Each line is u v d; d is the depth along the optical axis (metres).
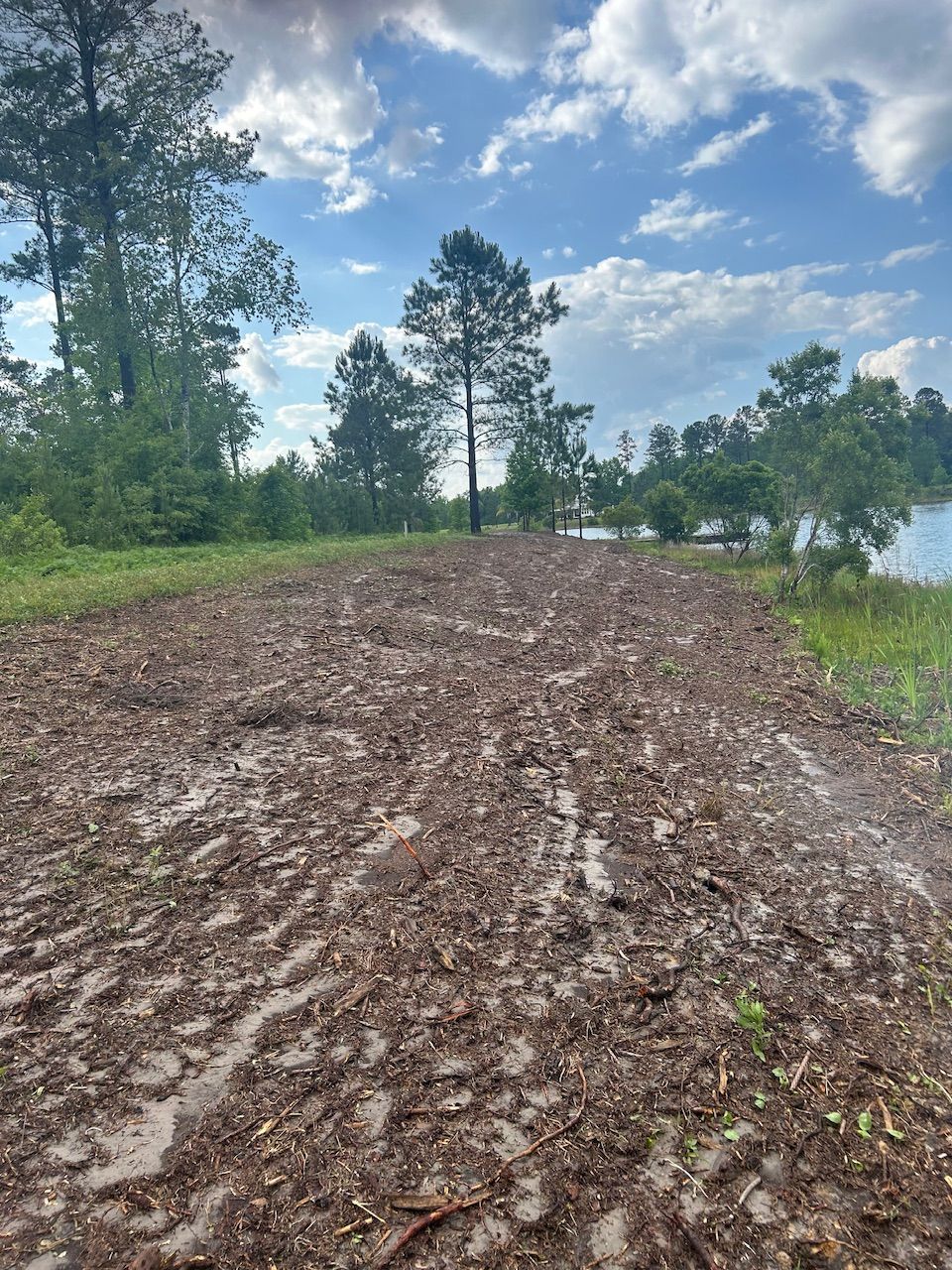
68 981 2.82
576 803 4.58
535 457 43.22
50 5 20.59
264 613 9.48
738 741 5.83
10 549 14.30
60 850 3.72
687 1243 1.93
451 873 3.66
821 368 13.73
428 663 7.83
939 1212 2.03
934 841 4.17
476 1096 2.36
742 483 25.78
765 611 13.48
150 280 22.17
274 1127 2.23
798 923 3.38
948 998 2.88
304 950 3.05
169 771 4.70
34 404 22.77
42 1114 2.25
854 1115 2.34
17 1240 1.87
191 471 20.88
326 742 5.35
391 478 37.34
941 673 7.57
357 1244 1.90
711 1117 2.31
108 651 7.21
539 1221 1.97
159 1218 1.95
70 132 21.98
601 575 18.50
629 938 3.22
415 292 34.28
